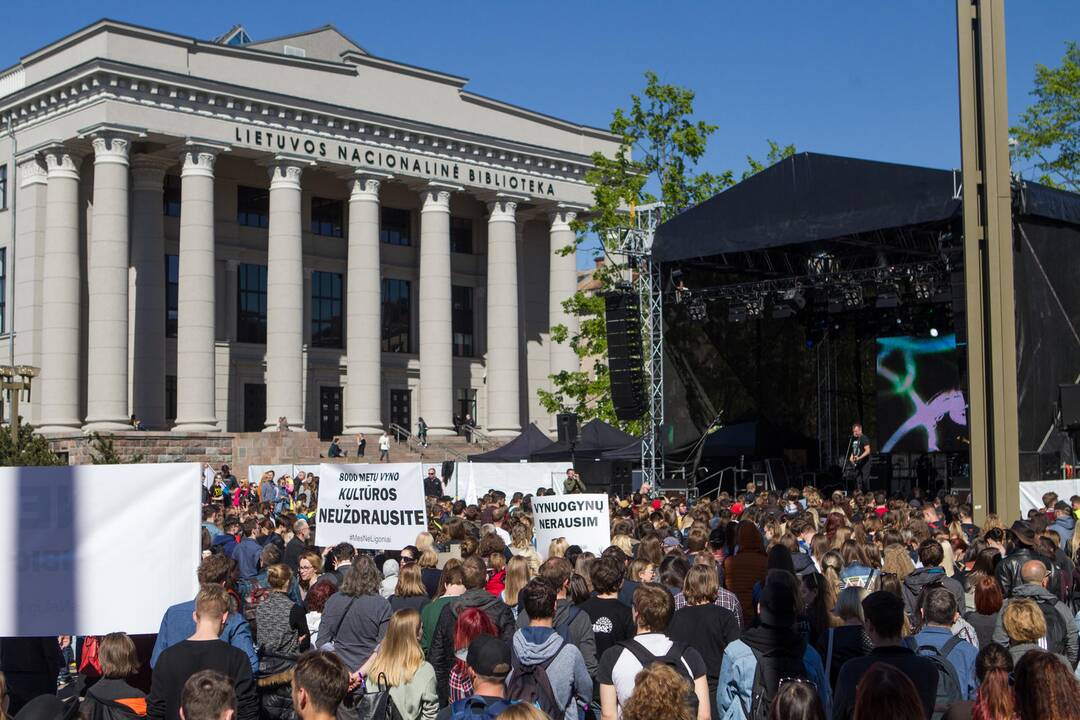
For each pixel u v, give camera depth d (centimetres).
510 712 608
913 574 1134
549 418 7488
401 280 7156
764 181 3209
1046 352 2995
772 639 833
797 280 3444
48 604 933
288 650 1073
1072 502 2073
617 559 1084
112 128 5509
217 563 1030
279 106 6006
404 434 6962
